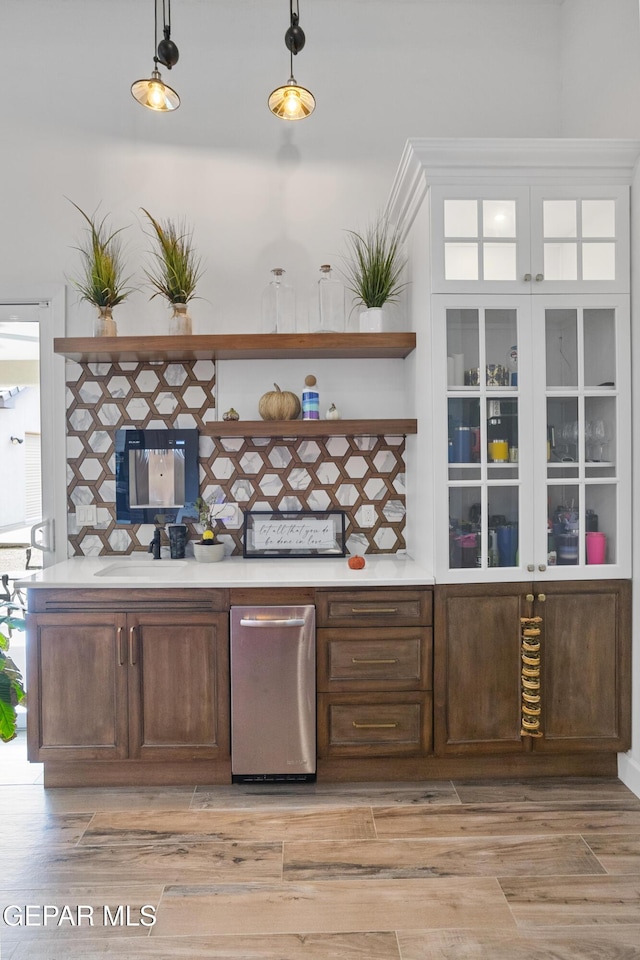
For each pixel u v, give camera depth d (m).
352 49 2.92
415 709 2.27
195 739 2.27
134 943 1.56
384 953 1.52
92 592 2.27
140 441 2.84
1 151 2.85
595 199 2.29
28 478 2.88
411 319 2.66
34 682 2.27
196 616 2.26
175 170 2.88
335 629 2.25
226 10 2.89
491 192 2.26
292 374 2.86
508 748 2.29
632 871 1.81
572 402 2.32
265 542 2.78
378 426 2.57
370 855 1.89
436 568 2.27
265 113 2.90
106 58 2.87
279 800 2.20
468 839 1.97
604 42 2.56
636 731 2.28
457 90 2.94
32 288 2.84
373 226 2.90
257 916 1.64
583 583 2.30
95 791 2.28
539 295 2.28
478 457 2.29
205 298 2.88
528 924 1.61
